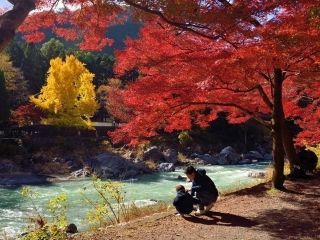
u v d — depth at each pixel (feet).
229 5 22.94
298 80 38.19
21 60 219.61
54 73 129.49
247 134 177.58
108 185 35.09
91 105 133.49
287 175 40.29
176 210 30.50
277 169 35.12
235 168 122.52
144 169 113.19
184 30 27.78
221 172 110.22
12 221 53.67
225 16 22.35
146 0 22.52
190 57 26.21
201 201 27.96
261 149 170.19
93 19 26.30
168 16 23.53
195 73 27.66
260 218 27.30
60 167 111.24
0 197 74.13
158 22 29.81
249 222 26.48
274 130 35.24
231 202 31.94
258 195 33.86
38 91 201.05
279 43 22.26
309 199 32.01
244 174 104.01
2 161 108.06
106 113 186.60
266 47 22.65
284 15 23.85
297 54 26.58
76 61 131.03
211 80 27.25
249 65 24.44
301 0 22.57
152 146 140.67
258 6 22.79
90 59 219.61
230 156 143.43
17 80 175.22
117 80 131.95
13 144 123.34
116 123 164.25
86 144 134.10
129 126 31.32
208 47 27.81
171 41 29.40
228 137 173.37
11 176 98.48
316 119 45.62
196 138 163.02
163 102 30.66
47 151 124.67
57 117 133.18
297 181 38.47
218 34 24.63
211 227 25.54
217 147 159.84
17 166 108.37
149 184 89.86
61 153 124.98
